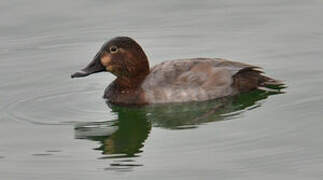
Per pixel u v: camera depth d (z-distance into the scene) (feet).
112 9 64.69
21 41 60.23
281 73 52.39
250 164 40.52
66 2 65.87
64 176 40.27
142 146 43.50
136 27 61.72
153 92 48.96
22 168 41.39
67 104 50.11
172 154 42.14
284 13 62.85
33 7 64.90
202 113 47.32
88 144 44.16
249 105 47.78
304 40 57.72
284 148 42.04
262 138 43.27
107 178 39.73
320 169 39.78
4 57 57.93
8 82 53.72
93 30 61.46
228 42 58.59
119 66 49.67
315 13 62.39
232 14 63.31
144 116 47.78
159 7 65.00
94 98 50.88
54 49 58.95
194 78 48.55
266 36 59.06
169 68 49.47
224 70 48.67
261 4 64.85
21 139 45.09
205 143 43.16
